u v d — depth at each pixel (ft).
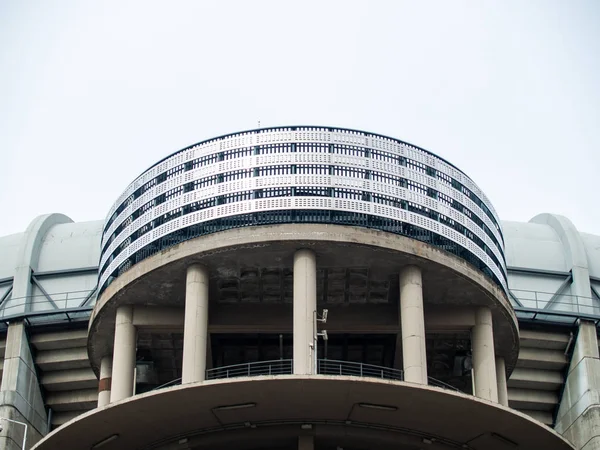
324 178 155.74
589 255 228.63
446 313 163.12
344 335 167.84
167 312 162.40
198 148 162.81
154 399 137.80
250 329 163.12
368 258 153.89
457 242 160.76
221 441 146.61
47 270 221.46
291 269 156.56
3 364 209.67
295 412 143.02
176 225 158.92
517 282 220.43
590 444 202.49
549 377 214.48
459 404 139.64
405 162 161.07
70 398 212.02
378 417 143.95
